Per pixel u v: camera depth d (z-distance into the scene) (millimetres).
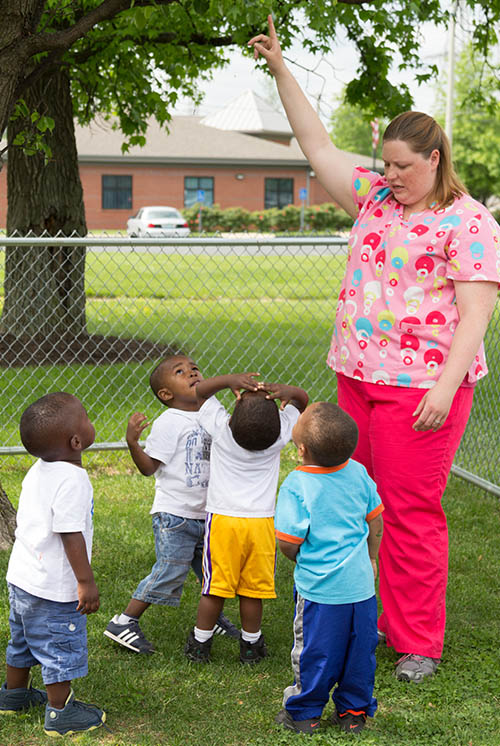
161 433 3383
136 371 8328
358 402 3400
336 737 2785
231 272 18469
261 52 3553
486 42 9242
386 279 3215
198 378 3473
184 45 8859
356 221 3402
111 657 3383
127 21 7781
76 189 9570
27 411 2748
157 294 14266
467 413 3291
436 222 3127
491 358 6512
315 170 3598
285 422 3252
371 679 2857
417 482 3248
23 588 2732
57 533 2705
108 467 6027
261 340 10344
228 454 3203
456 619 3805
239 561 3238
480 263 3047
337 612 2770
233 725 2896
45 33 4363
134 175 41656
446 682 3217
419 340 3176
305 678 2824
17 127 9133
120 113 9703
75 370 8188
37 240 5141
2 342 9094
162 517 3424
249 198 43281
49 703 2803
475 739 2801
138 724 2898
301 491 2822
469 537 4891
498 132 44875
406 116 3129
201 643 3336
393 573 3363
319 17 6168
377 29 8953
